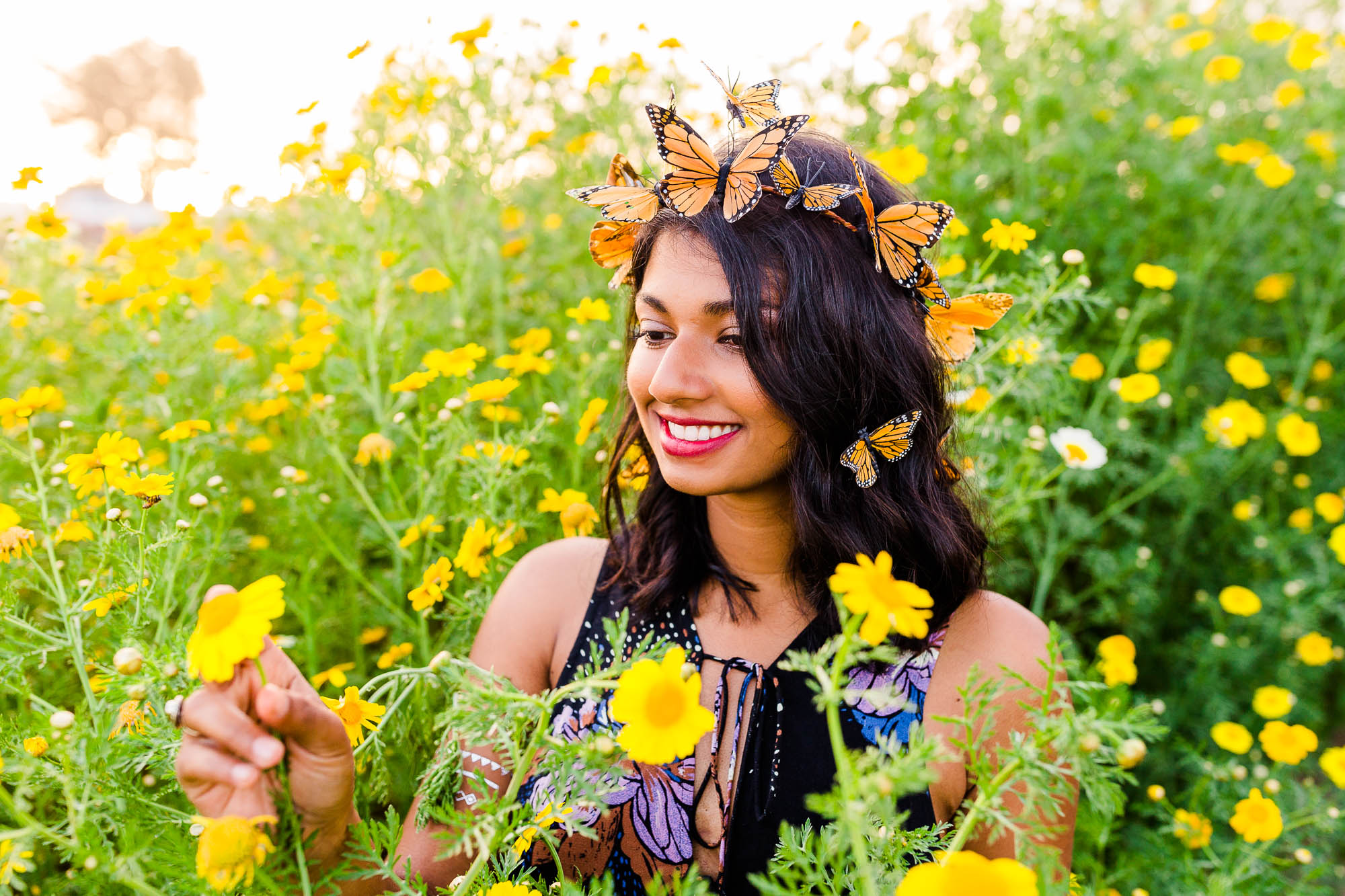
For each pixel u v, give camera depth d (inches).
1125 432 102.7
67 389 112.7
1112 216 121.5
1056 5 142.3
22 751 37.9
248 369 107.7
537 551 56.9
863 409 46.6
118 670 36.2
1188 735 101.6
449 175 113.8
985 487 76.6
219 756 30.5
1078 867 68.0
